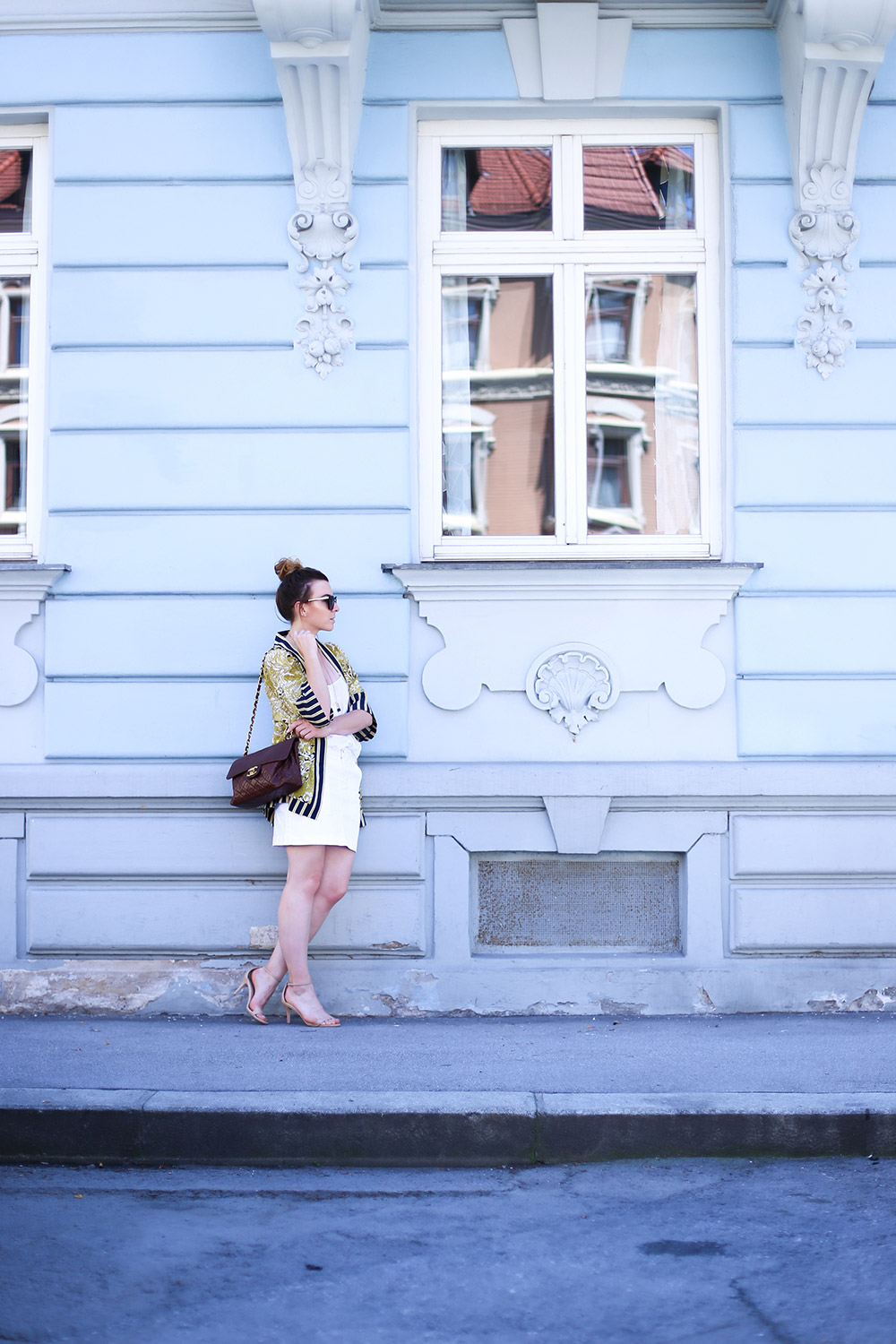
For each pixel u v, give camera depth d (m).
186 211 5.46
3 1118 3.96
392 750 5.39
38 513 5.65
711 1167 3.89
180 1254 3.29
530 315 5.71
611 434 5.68
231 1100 4.02
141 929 5.38
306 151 5.40
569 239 5.65
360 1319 2.96
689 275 5.70
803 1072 4.36
